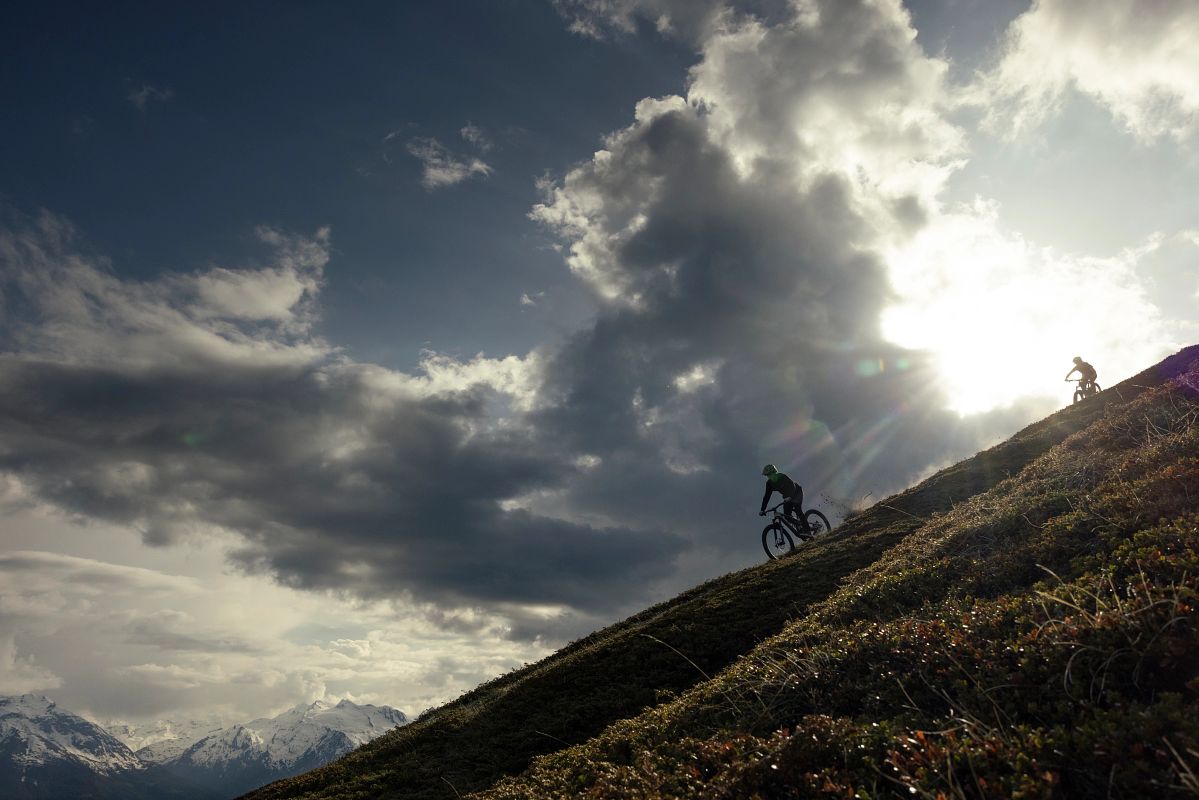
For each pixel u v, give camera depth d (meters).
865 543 23.48
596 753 11.03
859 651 8.77
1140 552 7.50
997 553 10.75
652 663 19.69
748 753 7.17
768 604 20.66
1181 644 5.32
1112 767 4.42
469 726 21.11
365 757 22.28
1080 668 5.86
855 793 5.36
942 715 6.43
